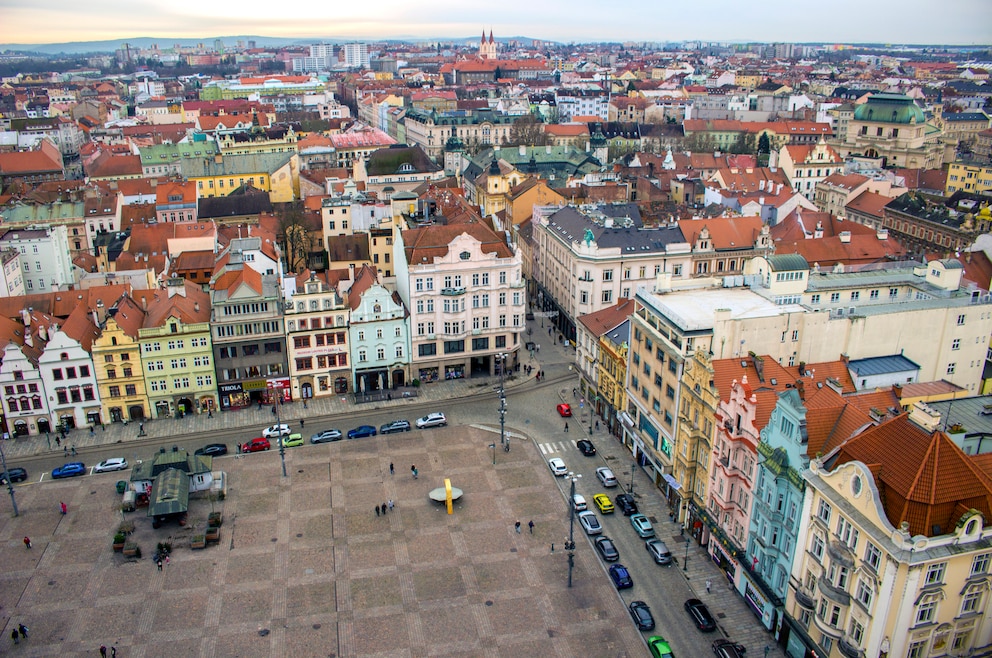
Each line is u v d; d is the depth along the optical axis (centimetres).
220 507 10438
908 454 6669
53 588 8906
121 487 10850
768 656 7831
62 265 16500
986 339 10575
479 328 14100
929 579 6269
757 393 8512
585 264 14875
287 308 12962
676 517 10138
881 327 10000
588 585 8938
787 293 11075
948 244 18312
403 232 13975
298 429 12550
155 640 8119
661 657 7719
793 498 7569
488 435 12312
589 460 11575
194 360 12850
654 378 10619
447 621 8381
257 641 8106
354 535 9850
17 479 11138
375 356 13712
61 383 12362
